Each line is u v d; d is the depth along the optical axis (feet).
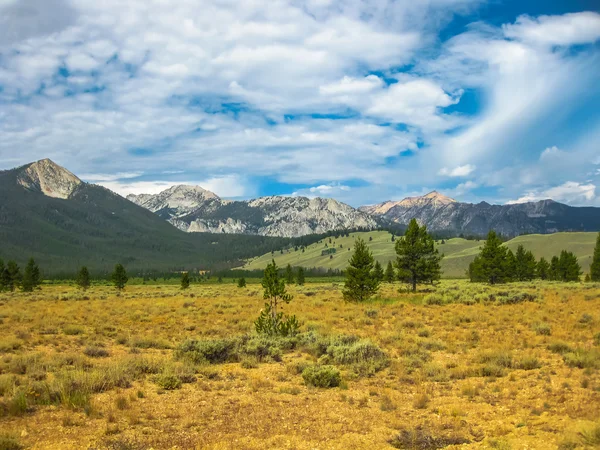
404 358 53.36
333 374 43.39
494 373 45.52
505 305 110.52
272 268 74.84
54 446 26.76
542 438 27.73
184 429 30.50
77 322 91.35
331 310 113.39
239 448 26.78
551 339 62.80
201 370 49.03
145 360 50.31
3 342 59.72
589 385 39.40
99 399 37.19
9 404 33.71
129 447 26.58
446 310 104.01
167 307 127.75
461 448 26.78
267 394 40.04
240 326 86.33
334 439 28.60
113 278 267.59
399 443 27.53
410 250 173.88
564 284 200.13
